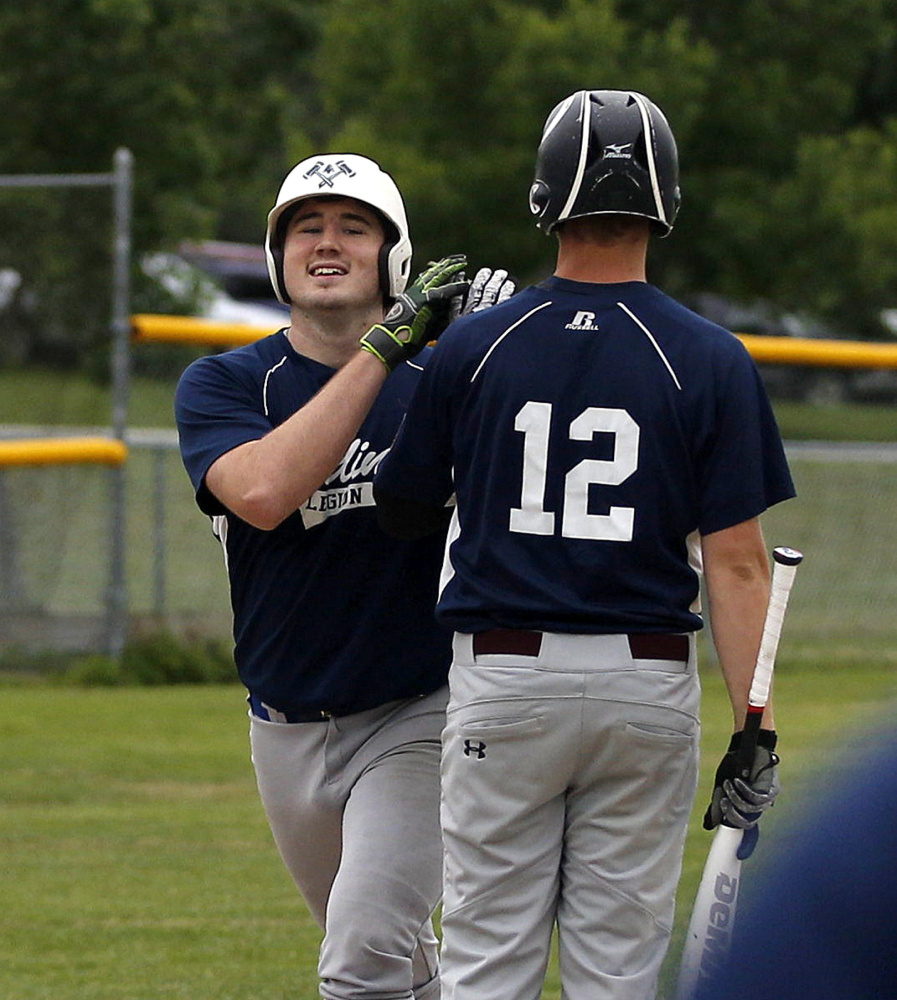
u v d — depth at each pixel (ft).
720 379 40.01
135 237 238.89
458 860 41.34
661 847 40.91
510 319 41.01
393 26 265.34
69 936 71.10
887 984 22.08
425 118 263.08
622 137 40.57
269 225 51.67
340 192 50.24
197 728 117.08
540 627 40.01
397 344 46.42
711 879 39.27
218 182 307.78
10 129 268.82
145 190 248.11
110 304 143.33
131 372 192.95
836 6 274.36
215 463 47.83
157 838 88.48
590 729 39.78
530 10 263.49
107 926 72.69
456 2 255.29
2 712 121.19
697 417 39.99
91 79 268.00
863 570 178.91
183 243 264.52
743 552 40.42
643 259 42.09
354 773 49.67
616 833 40.73
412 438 42.47
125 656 135.74
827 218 268.21
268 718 51.29
